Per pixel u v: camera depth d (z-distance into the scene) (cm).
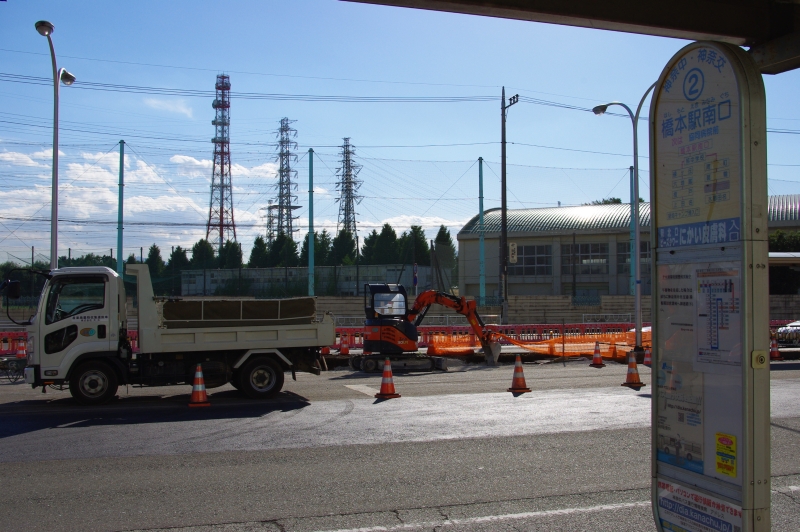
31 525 624
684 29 448
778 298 4069
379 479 771
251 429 1061
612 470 804
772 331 2762
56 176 2106
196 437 1005
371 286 2028
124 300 1377
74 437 1012
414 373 1908
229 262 6353
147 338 1334
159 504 685
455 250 7094
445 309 4041
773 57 446
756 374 337
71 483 763
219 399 1394
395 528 608
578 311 4378
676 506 388
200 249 6425
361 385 1591
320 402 1324
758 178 339
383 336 1972
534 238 5753
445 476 781
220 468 824
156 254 6372
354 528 609
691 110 374
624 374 1800
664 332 399
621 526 609
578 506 668
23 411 1255
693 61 372
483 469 811
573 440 963
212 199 6900
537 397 1357
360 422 1107
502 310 3528
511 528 606
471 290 5859
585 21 439
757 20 456
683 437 383
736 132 342
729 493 349
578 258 5659
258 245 6744
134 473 804
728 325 349
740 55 345
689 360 378
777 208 5359
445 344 2392
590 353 2388
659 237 402
